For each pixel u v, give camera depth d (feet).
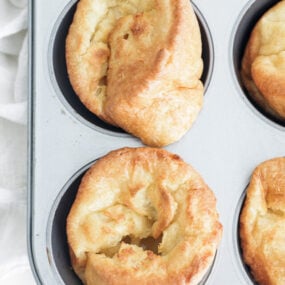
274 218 1.13
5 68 1.26
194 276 1.03
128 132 1.13
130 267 1.05
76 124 1.13
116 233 1.08
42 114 1.12
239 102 1.16
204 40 1.19
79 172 1.12
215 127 1.15
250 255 1.11
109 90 1.13
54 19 1.15
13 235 1.22
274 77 1.16
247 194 1.13
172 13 1.11
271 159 1.14
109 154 1.10
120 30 1.14
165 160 1.09
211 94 1.16
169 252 1.06
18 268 1.21
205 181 1.13
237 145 1.15
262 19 1.22
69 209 1.13
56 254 1.10
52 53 1.15
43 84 1.13
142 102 1.09
